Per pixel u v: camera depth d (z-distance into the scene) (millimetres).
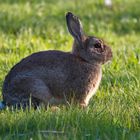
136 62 30297
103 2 50562
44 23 40844
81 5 49562
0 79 26672
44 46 33969
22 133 19328
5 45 33406
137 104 23203
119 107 22469
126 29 43719
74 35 23703
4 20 40812
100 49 23672
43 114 20859
